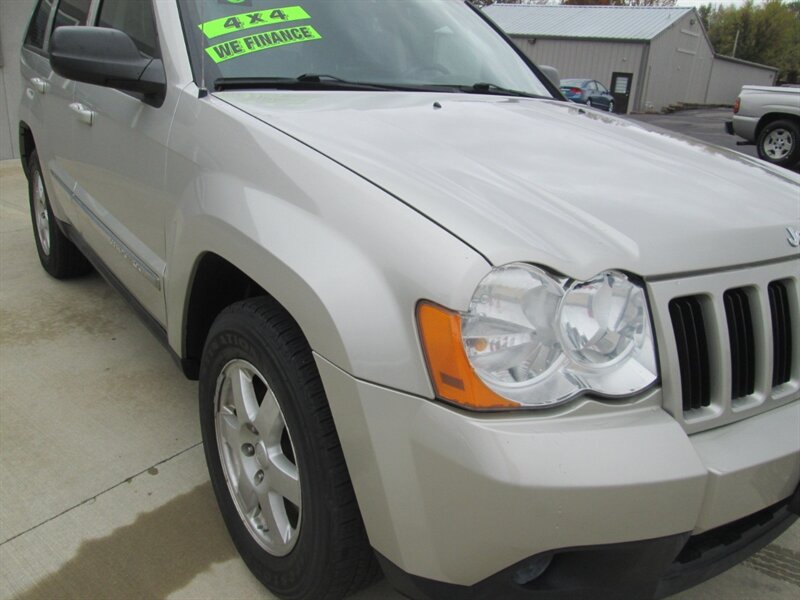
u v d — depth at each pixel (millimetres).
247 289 2154
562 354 1415
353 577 1699
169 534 2213
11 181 6867
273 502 1874
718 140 18719
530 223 1518
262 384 1940
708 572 1600
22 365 3217
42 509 2293
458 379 1360
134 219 2514
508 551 1371
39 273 4367
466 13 3363
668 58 37469
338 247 1547
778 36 63000
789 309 1765
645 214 1673
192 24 2367
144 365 3268
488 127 2195
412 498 1428
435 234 1442
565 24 37719
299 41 2543
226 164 1924
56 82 3301
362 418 1460
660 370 1498
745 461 1510
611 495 1343
